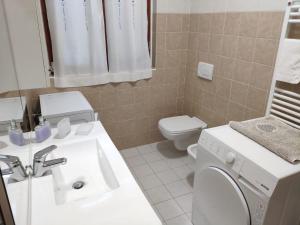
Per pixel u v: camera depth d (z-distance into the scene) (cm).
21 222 81
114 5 223
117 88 257
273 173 117
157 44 262
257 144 144
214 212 159
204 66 253
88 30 220
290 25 166
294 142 140
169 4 252
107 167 124
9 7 139
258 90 198
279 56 169
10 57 103
